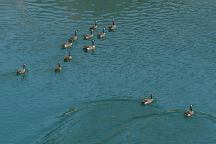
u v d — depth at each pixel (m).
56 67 128.50
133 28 160.38
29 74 126.31
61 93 116.81
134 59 136.62
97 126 100.50
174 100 113.88
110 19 168.62
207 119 104.56
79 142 95.25
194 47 145.50
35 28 158.12
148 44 147.38
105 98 113.75
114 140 95.44
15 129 101.88
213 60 136.62
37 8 178.12
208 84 122.75
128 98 113.75
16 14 171.12
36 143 96.56
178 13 175.12
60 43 146.50
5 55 137.38
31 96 115.44
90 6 181.62
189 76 126.94
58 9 177.38
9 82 122.06
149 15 172.50
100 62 134.50
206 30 159.00
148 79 124.81
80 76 126.00
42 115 106.81
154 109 107.94
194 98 115.44
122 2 187.12
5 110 109.25
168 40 150.38
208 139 96.50
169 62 135.00
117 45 146.62
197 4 186.25
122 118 103.38
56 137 97.62
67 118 104.50
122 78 125.06
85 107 108.88
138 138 96.31
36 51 140.62
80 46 145.38
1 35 151.50
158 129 99.50
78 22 165.00
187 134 98.00
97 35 153.12
